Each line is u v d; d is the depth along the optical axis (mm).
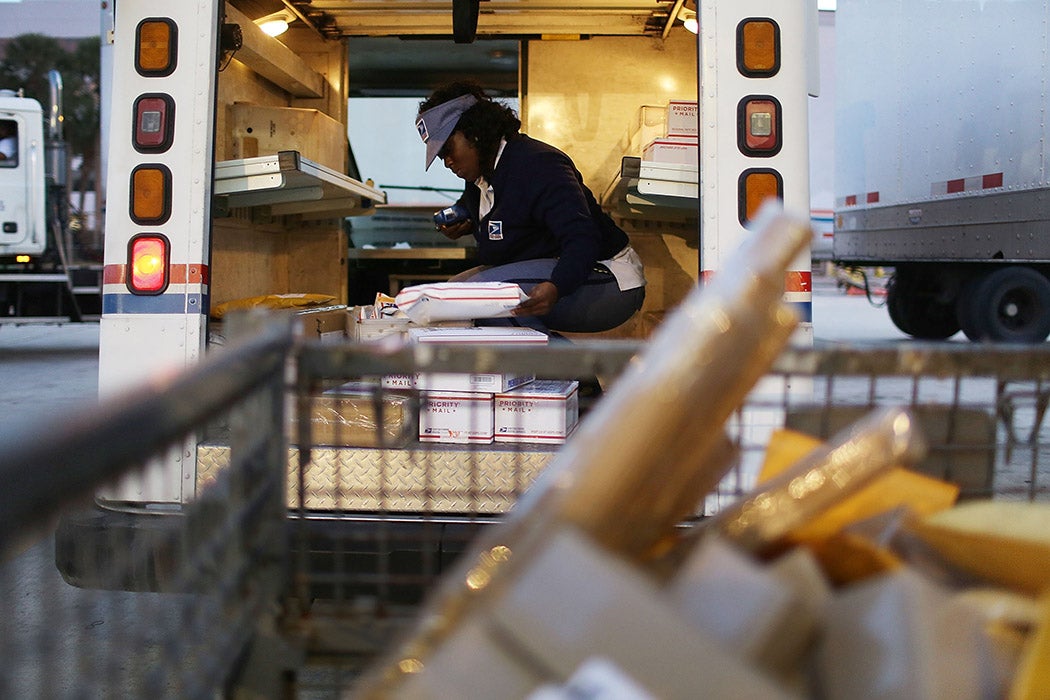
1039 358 1522
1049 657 1073
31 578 3979
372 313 4262
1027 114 9297
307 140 5211
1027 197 9352
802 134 3539
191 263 3480
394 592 2756
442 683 993
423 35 6023
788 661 1085
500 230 4344
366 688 1095
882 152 11953
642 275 4590
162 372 1107
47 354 12930
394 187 7336
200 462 3178
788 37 3531
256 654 1524
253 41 4820
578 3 5383
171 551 1571
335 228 5910
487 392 3119
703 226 3539
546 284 3971
